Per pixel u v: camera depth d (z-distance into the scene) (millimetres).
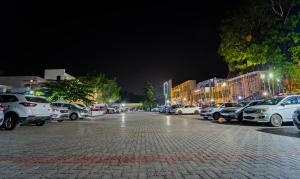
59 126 16766
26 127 15953
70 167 5477
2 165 5680
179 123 19188
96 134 11789
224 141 9133
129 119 26453
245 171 5043
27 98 14086
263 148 7598
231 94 50438
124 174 4918
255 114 15023
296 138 9680
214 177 4660
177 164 5684
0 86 32406
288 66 18703
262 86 38406
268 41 18438
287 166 5414
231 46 20266
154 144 8570
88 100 33625
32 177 4746
